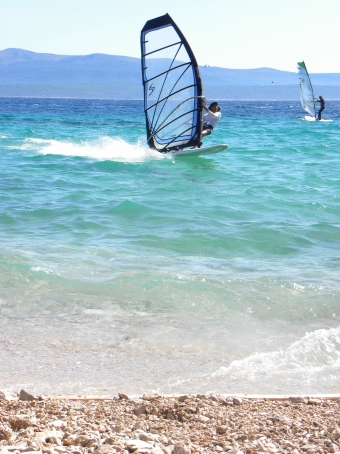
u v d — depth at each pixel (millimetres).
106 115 87250
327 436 5379
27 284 10133
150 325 8648
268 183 21688
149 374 7145
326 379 7117
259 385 6918
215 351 7852
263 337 8336
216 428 5492
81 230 14312
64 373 7117
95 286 10133
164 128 28016
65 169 24391
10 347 7809
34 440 5000
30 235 13656
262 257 12492
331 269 11570
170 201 17922
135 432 5344
